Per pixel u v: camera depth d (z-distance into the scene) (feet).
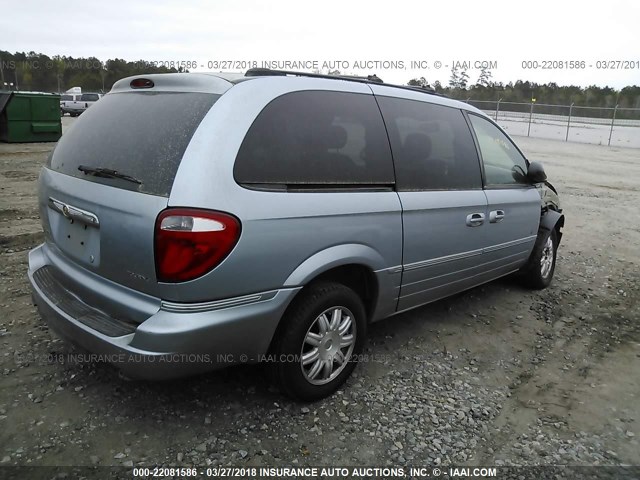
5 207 24.48
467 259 13.01
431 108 12.31
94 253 8.74
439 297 12.95
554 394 11.02
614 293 17.62
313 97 9.60
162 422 9.10
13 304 13.48
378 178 10.42
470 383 11.23
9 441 8.39
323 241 9.20
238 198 8.02
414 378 11.22
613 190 40.09
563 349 13.23
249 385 10.39
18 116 50.93
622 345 13.65
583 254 22.29
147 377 7.91
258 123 8.58
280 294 8.70
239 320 8.23
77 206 8.91
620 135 97.50
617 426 9.94
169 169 7.90
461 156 12.81
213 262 7.73
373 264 10.26
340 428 9.30
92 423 8.96
